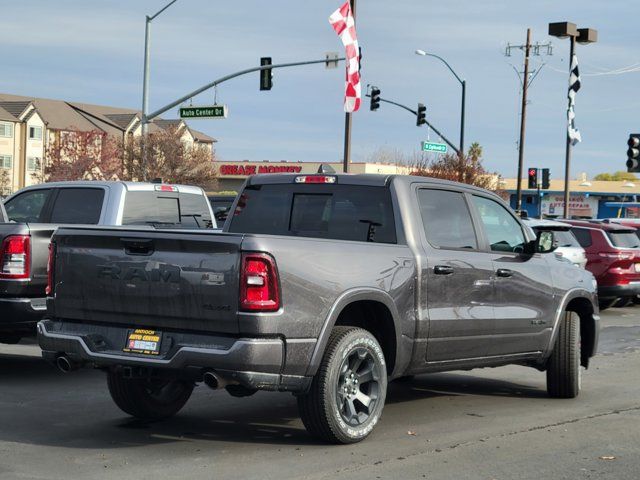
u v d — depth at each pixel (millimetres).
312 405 6828
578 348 9430
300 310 6551
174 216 12375
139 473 6207
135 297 6777
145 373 6801
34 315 9547
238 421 8000
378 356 7180
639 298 23859
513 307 8672
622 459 6719
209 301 6438
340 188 8125
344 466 6414
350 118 24484
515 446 7105
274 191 8461
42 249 9609
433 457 6715
